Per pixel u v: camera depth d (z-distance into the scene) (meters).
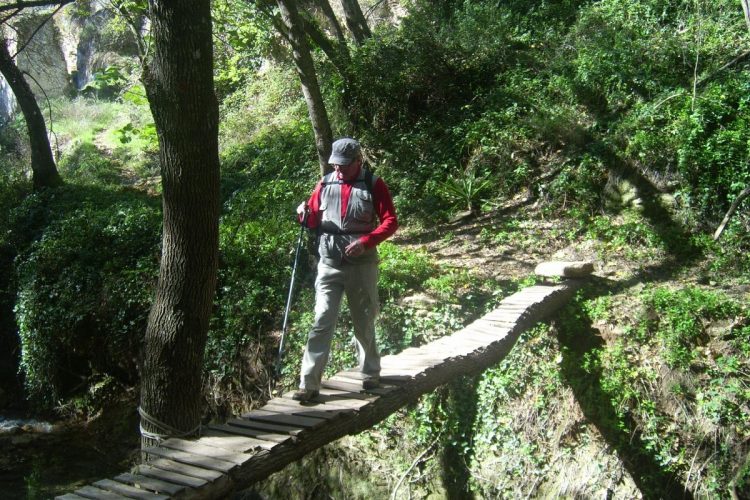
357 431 4.91
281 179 13.06
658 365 6.59
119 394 10.33
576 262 7.90
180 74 5.13
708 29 10.75
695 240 8.23
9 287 12.74
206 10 5.18
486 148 10.95
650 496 6.16
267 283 9.43
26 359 11.20
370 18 17.58
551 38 12.45
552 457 6.68
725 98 9.09
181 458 4.20
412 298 8.14
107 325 10.43
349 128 13.07
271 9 9.74
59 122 23.66
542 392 6.98
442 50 12.57
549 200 10.00
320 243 5.00
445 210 10.73
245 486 4.19
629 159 9.40
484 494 6.85
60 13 28.02
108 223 12.39
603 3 12.66
